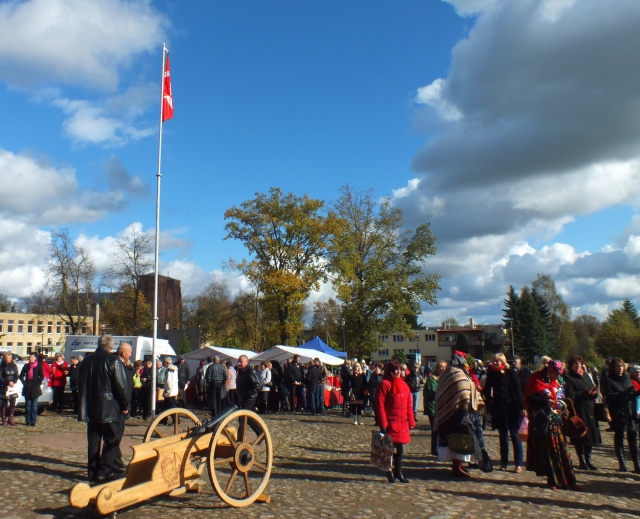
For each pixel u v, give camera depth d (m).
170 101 17.94
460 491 8.10
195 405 23.83
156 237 17.00
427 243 45.72
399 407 8.74
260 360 26.03
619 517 6.85
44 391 19.66
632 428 10.12
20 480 8.27
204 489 8.02
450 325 125.12
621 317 77.94
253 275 42.22
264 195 43.91
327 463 10.59
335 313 81.81
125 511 6.82
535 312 80.25
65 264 47.69
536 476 9.30
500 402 9.80
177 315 85.31
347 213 46.12
